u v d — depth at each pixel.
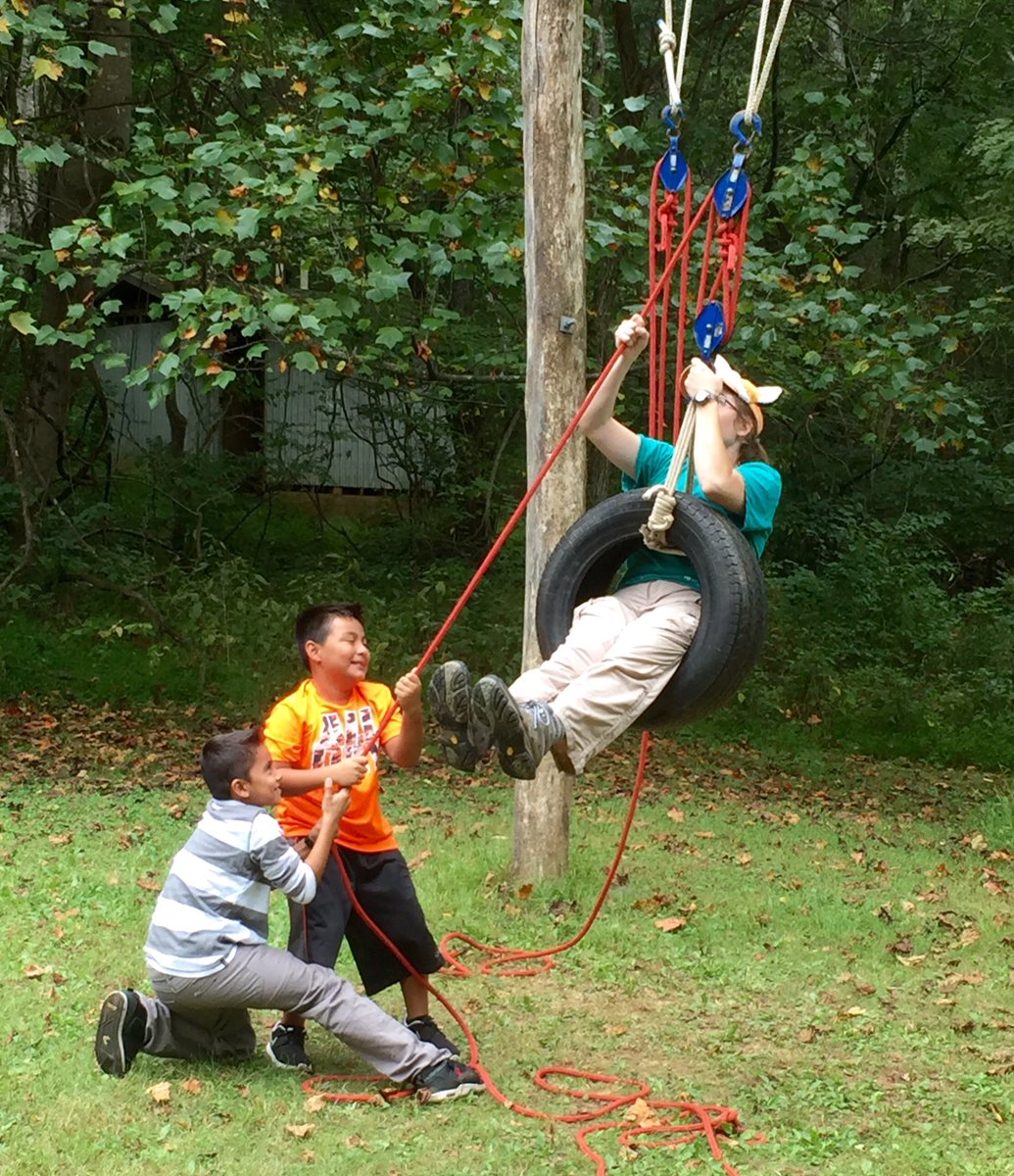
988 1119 4.72
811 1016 5.73
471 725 4.04
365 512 21.28
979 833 9.88
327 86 9.94
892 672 15.09
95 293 9.89
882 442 17.95
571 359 7.23
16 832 8.07
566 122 7.11
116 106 13.23
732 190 4.59
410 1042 4.67
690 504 4.27
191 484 16.70
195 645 13.67
